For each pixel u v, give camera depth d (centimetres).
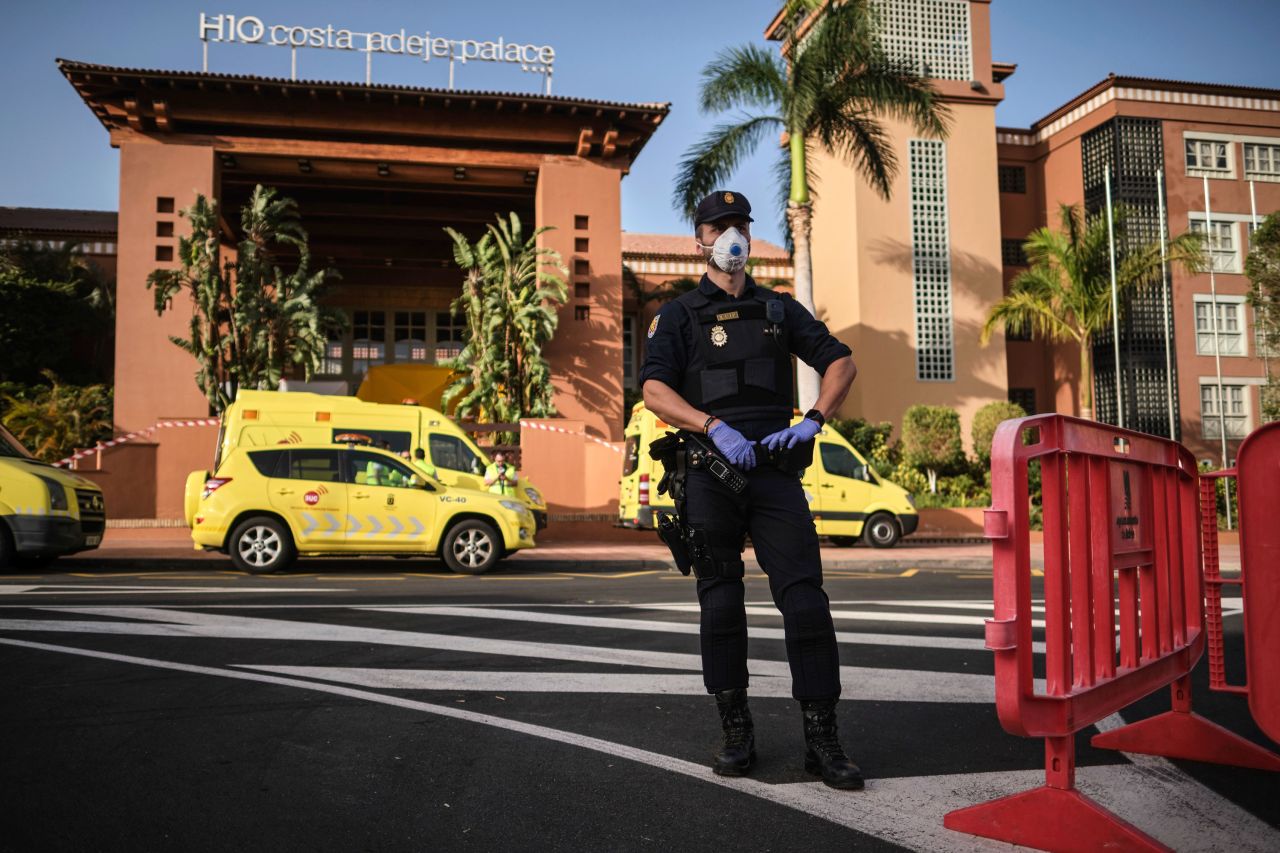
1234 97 3006
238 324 1838
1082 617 297
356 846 269
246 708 421
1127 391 2833
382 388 2144
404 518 1187
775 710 436
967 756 364
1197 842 278
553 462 1872
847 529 1641
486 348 1956
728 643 344
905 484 2372
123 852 262
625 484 1596
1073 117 3052
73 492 1109
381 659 535
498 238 2006
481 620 682
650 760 353
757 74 1945
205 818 290
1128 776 344
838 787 322
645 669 518
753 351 345
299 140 2044
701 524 339
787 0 1969
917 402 2750
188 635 592
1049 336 3095
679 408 336
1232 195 2986
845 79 2002
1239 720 434
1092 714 290
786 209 2089
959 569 1351
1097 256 2497
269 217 1917
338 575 1134
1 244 2900
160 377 1873
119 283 1886
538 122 2138
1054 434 287
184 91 1955
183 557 1294
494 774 336
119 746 361
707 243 353
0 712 407
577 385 2086
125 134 1934
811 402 1759
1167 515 367
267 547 1155
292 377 2659
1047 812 270
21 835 273
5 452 1137
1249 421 2930
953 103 2866
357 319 2753
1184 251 2478
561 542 1812
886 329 2750
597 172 2145
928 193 2822
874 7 1961
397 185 2194
